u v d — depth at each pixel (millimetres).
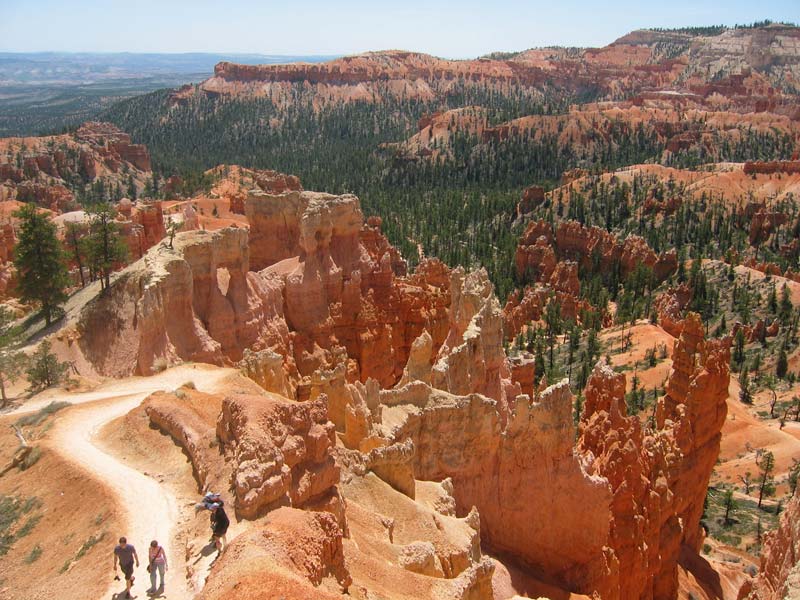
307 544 23359
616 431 52188
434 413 44281
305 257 76312
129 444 37500
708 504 84875
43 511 33406
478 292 62062
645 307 163750
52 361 57094
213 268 64000
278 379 53438
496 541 45406
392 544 32750
